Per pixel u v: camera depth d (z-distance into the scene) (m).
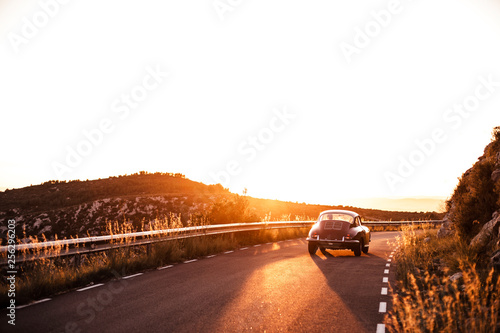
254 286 9.04
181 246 15.02
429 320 5.41
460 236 14.23
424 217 63.19
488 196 13.86
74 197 94.81
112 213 74.38
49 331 5.68
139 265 11.55
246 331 5.75
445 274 9.80
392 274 11.05
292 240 23.89
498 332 5.34
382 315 6.67
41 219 74.88
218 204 23.11
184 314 6.61
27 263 9.00
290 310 6.95
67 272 9.23
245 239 21.22
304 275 10.72
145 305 7.21
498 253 8.79
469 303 6.73
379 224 42.88
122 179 109.50
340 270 11.73
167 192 93.06
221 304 7.31
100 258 11.14
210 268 11.85
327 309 7.04
